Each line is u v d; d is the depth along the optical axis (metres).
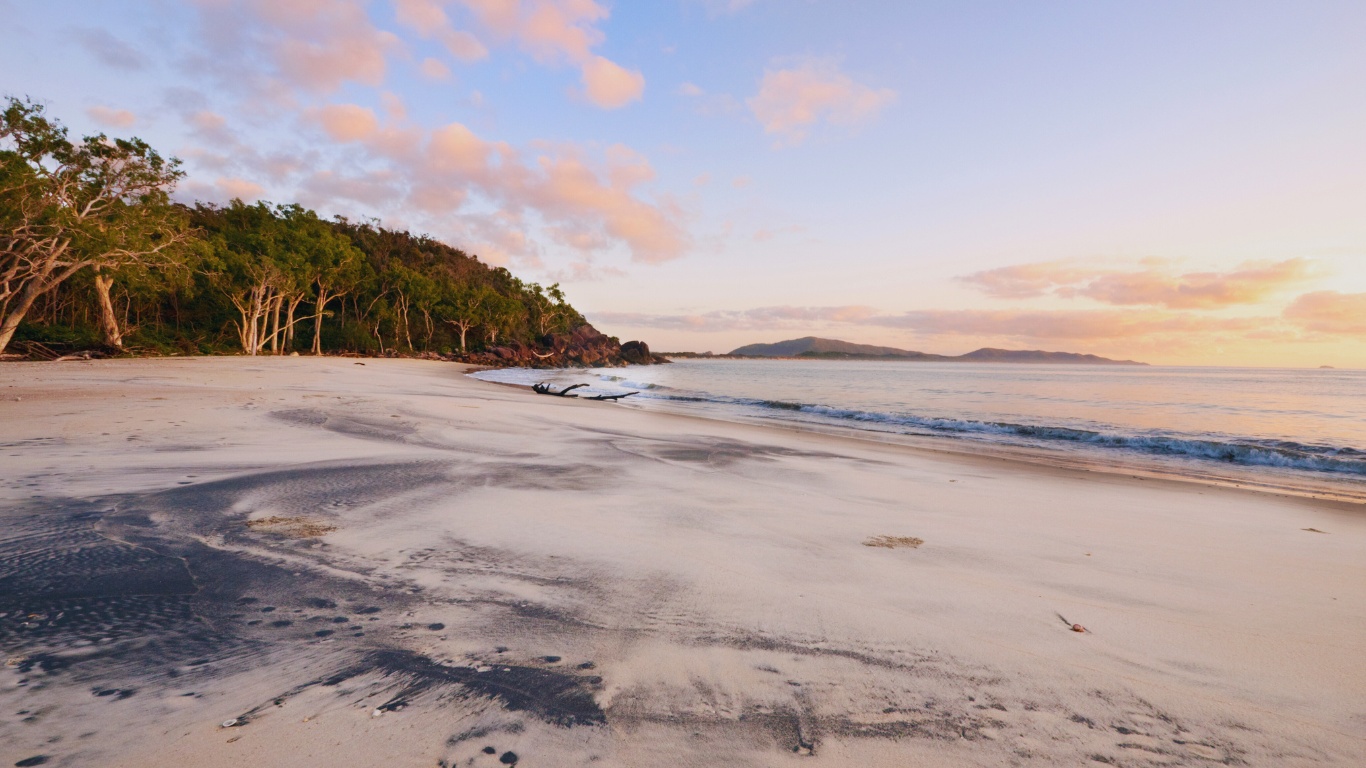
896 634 2.78
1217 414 21.33
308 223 53.59
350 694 2.02
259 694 1.99
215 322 53.31
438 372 38.72
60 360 26.27
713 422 15.50
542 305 110.44
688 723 1.97
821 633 2.75
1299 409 23.72
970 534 4.85
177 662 2.17
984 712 2.14
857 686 2.28
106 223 27.78
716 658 2.45
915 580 3.59
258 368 25.95
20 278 27.67
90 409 9.53
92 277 31.58
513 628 2.62
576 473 6.67
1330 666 2.63
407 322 74.88
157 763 1.61
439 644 2.43
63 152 25.77
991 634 2.84
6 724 1.74
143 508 4.25
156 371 20.36
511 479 6.11
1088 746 1.96
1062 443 13.52
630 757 1.78
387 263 91.31
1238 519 6.16
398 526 4.18
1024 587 3.56
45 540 3.43
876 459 9.59
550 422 12.27
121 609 2.58
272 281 46.25
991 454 11.40
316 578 3.10
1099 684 2.39
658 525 4.59
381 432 9.16
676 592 3.18
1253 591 3.69
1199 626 3.06
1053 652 2.67
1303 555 4.68
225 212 52.19
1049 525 5.38
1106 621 3.07
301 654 2.28
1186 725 2.11
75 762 1.59
